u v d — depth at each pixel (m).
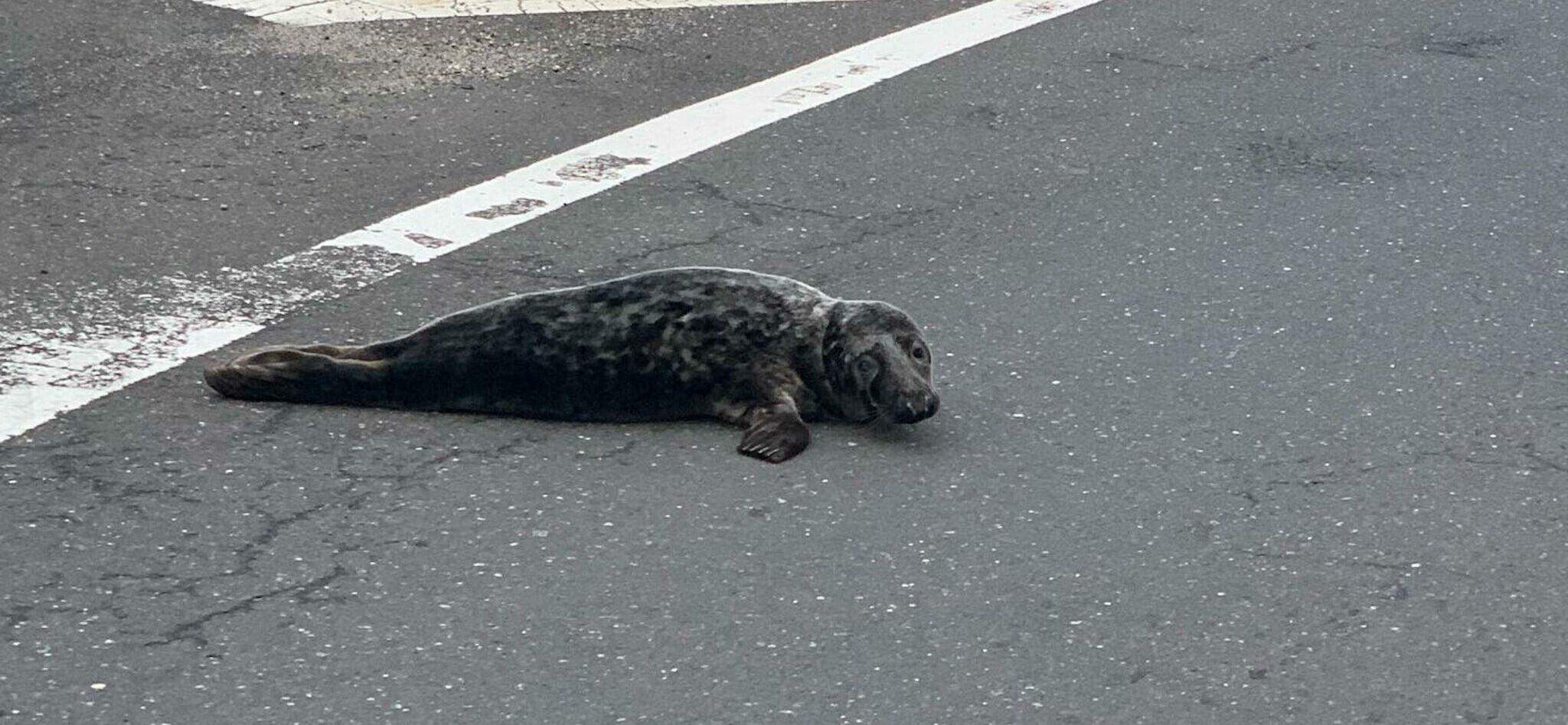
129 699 4.50
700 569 5.16
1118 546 5.37
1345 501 5.66
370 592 4.98
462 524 5.32
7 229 7.17
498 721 4.49
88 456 5.57
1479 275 7.45
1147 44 10.16
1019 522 5.48
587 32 9.84
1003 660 4.82
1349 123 9.10
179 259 7.02
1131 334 6.81
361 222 7.46
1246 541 5.41
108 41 9.30
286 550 5.15
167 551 5.11
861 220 7.77
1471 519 5.58
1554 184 8.46
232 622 4.82
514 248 7.30
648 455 5.77
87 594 4.90
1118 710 4.63
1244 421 6.16
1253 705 4.67
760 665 4.75
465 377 5.92
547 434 5.88
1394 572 5.28
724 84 9.23
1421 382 6.50
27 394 5.91
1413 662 4.86
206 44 9.34
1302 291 7.25
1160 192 8.19
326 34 9.58
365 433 5.80
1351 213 8.04
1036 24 10.42
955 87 9.35
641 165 8.19
